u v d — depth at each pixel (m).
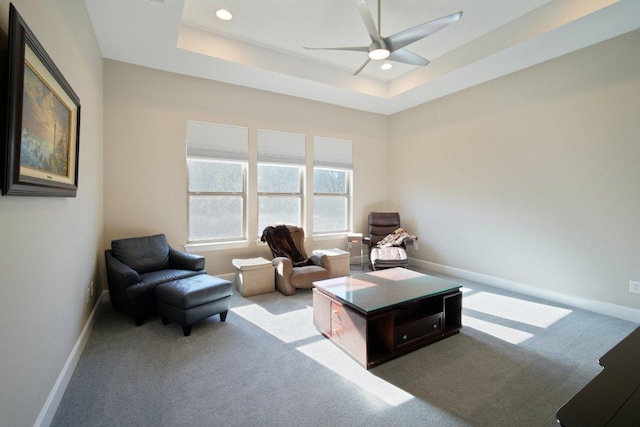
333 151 5.29
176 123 3.94
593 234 3.29
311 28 3.38
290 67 4.01
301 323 2.97
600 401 0.77
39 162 1.46
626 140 3.03
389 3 2.96
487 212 4.29
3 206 1.17
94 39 2.96
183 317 2.63
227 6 3.00
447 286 2.76
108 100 3.53
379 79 4.84
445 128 4.85
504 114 4.06
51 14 1.73
